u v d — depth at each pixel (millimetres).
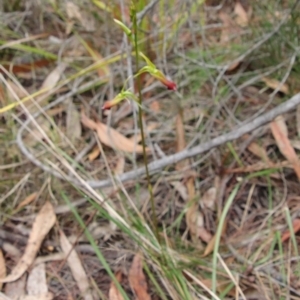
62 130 863
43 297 728
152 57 920
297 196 792
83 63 926
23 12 978
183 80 900
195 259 734
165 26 898
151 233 746
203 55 915
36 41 947
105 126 849
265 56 897
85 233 755
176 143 833
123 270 742
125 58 904
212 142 788
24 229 775
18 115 867
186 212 780
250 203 792
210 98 879
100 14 975
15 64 913
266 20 913
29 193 804
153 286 729
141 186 805
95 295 729
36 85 907
